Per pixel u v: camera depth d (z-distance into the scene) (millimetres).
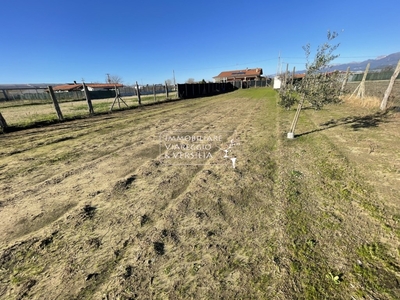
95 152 5031
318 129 6461
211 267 1915
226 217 2592
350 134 5723
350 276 1773
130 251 2123
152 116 10000
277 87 29094
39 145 5590
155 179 3629
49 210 2824
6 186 3465
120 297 1673
